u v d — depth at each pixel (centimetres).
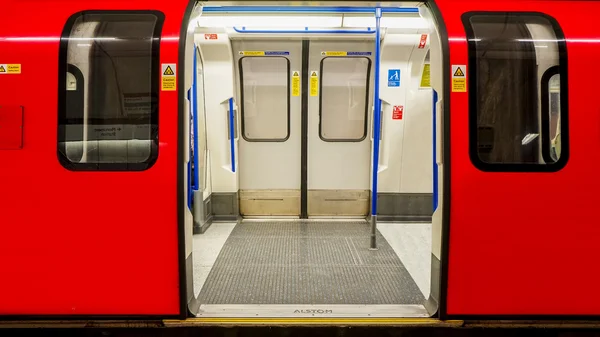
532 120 286
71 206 280
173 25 290
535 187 282
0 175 280
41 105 282
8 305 286
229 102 559
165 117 280
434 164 337
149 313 286
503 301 287
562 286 287
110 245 282
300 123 593
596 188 284
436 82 293
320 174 601
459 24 291
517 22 295
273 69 582
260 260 425
